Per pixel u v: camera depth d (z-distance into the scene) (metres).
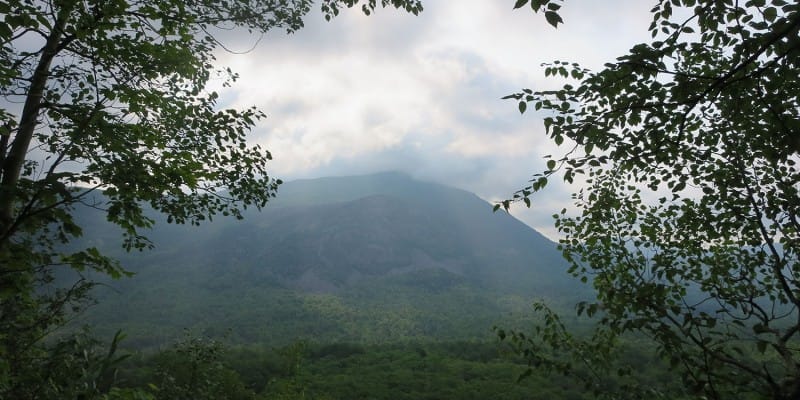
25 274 4.06
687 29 3.66
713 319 3.69
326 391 41.97
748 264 5.08
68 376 3.14
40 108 5.17
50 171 4.20
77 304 6.12
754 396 3.88
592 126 3.88
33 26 4.23
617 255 5.62
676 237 5.88
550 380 44.16
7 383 3.46
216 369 13.55
